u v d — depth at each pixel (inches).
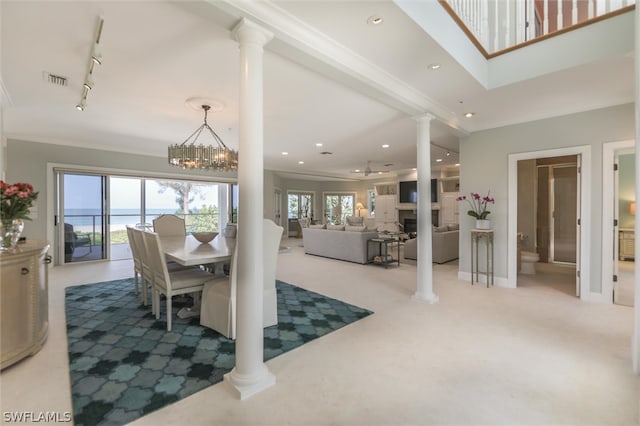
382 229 416.8
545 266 217.3
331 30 82.1
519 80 114.7
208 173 303.4
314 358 86.7
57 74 108.6
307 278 186.2
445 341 97.6
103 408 64.6
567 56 105.0
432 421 61.2
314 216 491.8
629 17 94.6
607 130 135.0
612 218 135.3
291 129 185.3
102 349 91.5
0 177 126.1
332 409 64.9
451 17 96.3
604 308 129.3
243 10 69.3
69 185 227.9
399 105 125.0
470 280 179.2
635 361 78.4
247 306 72.3
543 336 101.0
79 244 233.8
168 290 105.7
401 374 78.2
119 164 247.6
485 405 66.0
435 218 368.5
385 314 122.8
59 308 129.4
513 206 162.7
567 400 67.4
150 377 76.5
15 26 79.8
